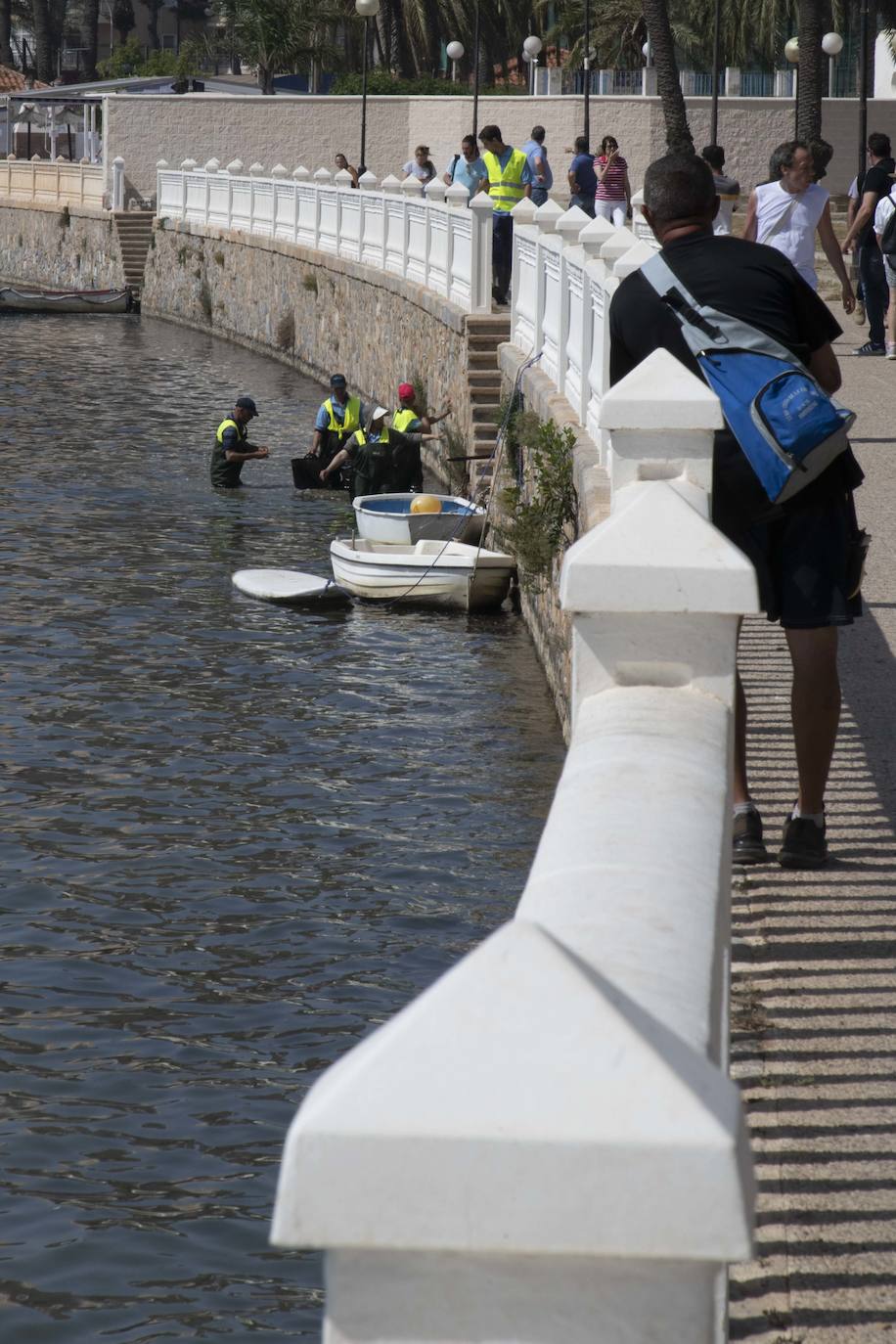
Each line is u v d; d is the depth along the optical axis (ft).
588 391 62.75
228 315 197.57
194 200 212.43
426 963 42.24
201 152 238.27
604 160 144.66
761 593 23.35
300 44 295.69
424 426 108.58
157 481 110.32
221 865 48.37
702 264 22.75
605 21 266.77
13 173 273.75
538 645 72.13
